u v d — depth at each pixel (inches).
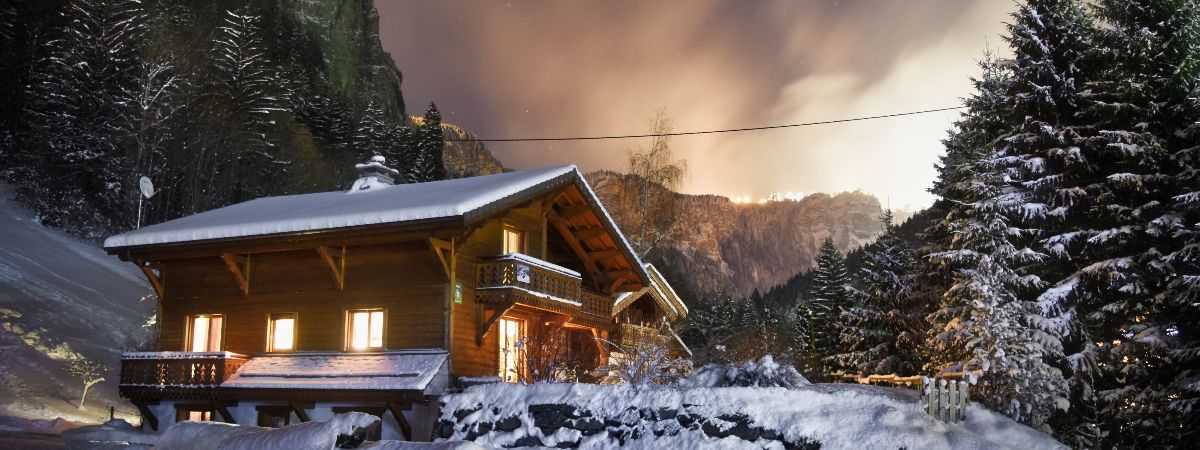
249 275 925.2
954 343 751.1
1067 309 866.8
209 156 2217.0
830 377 1612.9
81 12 2050.9
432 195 886.4
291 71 3164.4
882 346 1328.7
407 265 845.2
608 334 1136.2
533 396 713.0
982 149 1015.0
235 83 2416.3
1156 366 824.9
